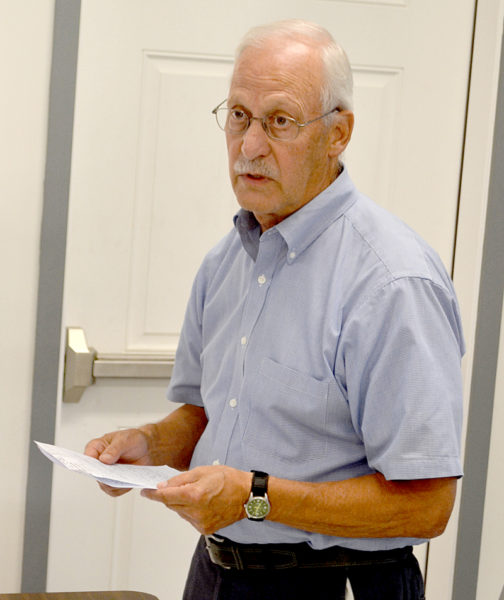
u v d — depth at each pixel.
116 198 2.17
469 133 2.27
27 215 2.03
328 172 1.45
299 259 1.44
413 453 1.28
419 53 2.26
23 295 2.05
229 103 1.41
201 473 1.30
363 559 1.42
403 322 1.30
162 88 2.16
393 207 2.29
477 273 2.25
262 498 1.31
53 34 1.99
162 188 2.19
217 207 2.22
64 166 2.04
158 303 2.23
